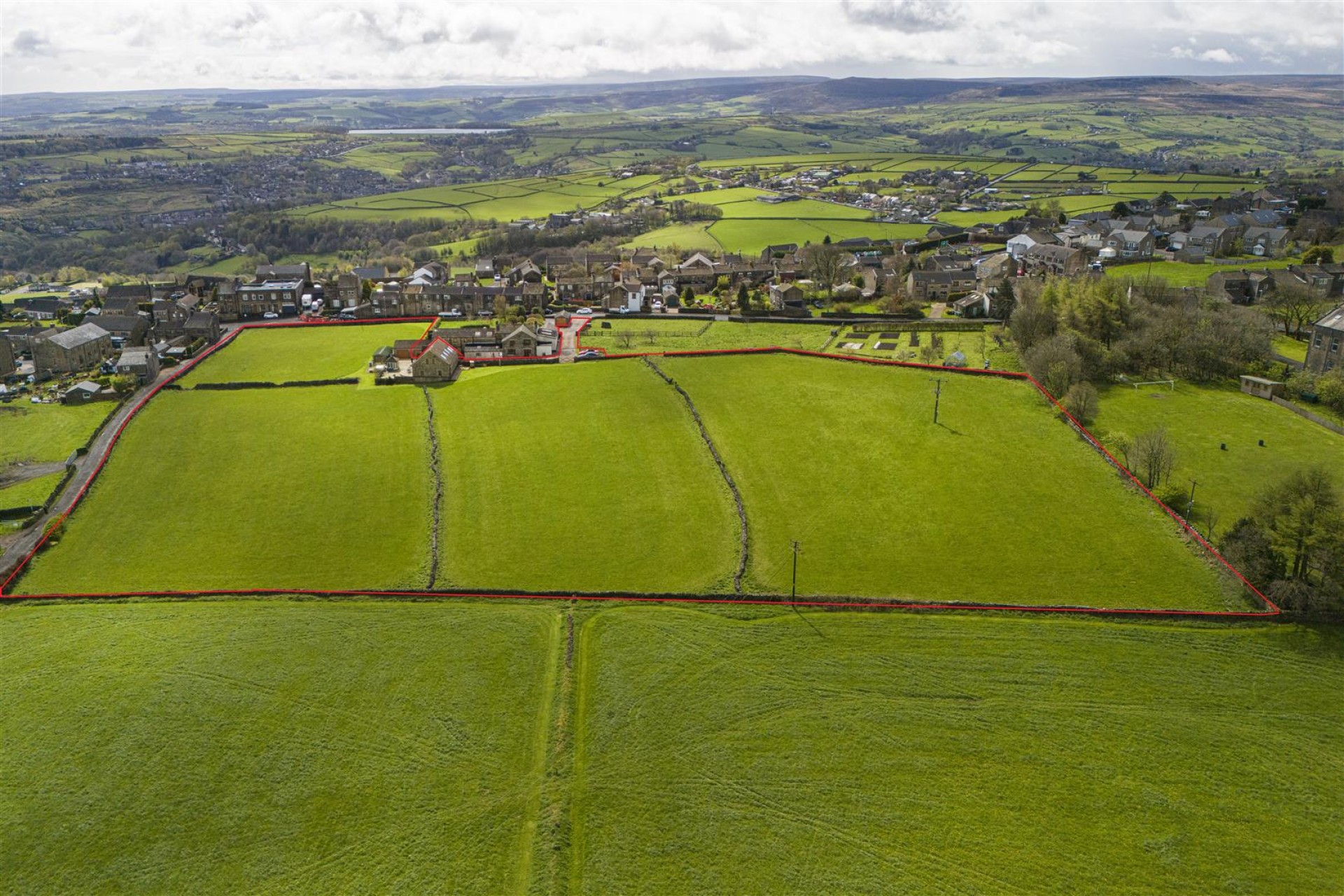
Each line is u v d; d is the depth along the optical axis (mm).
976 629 83000
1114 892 58438
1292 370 141250
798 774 67562
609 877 59875
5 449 126812
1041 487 108188
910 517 102688
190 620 86312
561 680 77062
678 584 91062
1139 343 148625
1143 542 95500
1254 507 91688
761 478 112625
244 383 154375
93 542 101750
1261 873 59469
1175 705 73500
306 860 61406
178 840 63031
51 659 80500
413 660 80000
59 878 60531
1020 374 146750
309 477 117250
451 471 118000
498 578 93250
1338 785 65812
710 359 159500
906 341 173250
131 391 151625
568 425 130500
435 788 66812
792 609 86562
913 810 64500
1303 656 78000
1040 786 66250
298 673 78438
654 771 68000
